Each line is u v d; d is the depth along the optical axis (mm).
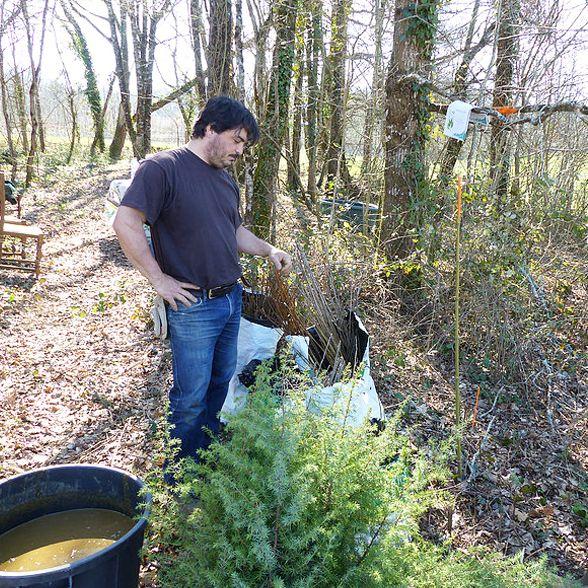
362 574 1708
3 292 6074
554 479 3494
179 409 2781
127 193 2445
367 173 6477
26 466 3199
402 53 5605
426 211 5535
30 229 6891
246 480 1812
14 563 2061
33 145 14078
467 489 3254
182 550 2078
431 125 5969
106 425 3660
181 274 2627
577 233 6082
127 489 2283
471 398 4312
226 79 6617
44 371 4379
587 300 5387
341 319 3584
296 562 1680
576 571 2766
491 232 5066
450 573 1815
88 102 21438
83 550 2139
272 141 6996
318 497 1806
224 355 2969
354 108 7176
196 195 2576
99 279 6969
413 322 5148
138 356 4711
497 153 6062
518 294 4992
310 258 4602
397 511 1883
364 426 2082
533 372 4508
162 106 14664
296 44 7145
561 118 7090
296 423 1991
